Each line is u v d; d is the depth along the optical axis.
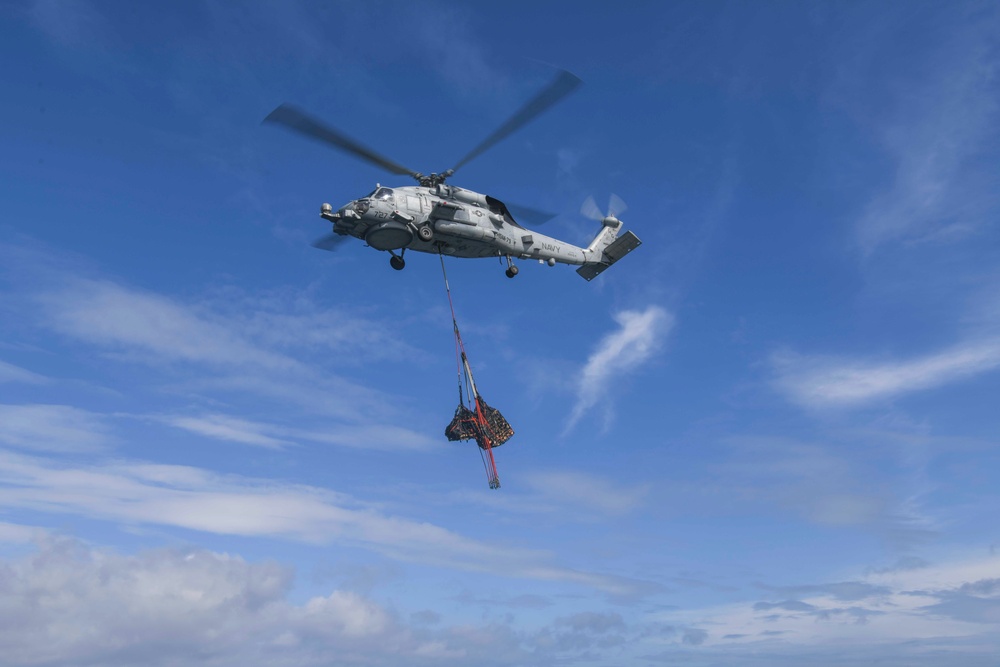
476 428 28.95
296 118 26.70
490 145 29.61
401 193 29.31
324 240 31.06
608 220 38.72
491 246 31.75
